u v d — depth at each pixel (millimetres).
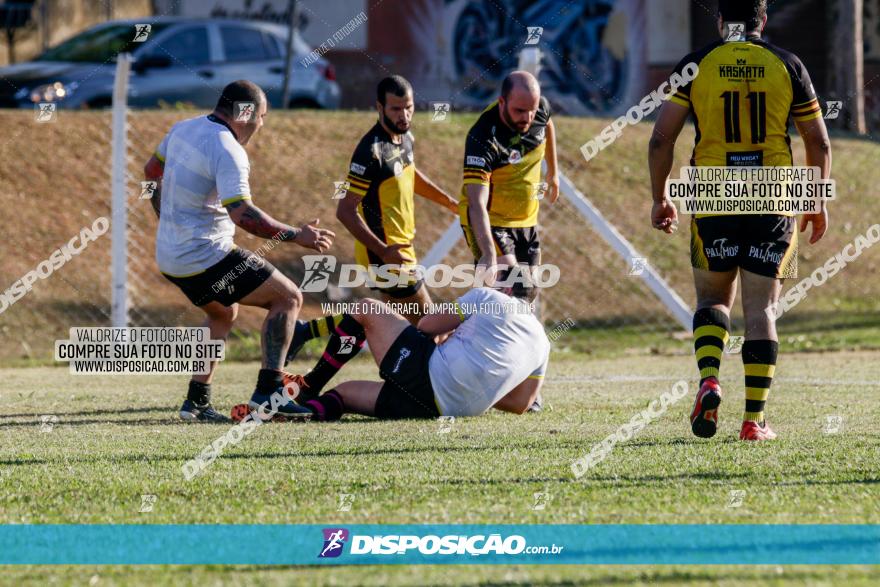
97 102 49469
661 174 19031
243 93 20234
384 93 22328
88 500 13555
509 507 12984
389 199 22766
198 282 20375
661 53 66000
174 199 20203
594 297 41156
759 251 18047
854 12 58188
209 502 13391
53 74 49062
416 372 20719
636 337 38812
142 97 50438
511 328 20781
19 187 40812
